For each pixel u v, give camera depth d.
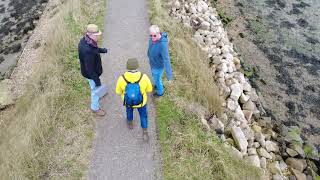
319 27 15.41
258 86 12.73
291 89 12.80
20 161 7.52
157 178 7.38
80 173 7.45
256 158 8.92
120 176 7.42
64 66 10.08
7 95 11.77
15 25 17.50
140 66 10.12
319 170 10.09
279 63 13.73
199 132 8.30
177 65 10.15
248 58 13.82
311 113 12.07
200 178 7.36
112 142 8.05
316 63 13.81
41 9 18.12
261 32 14.99
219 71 11.43
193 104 9.09
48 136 8.14
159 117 8.55
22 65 13.21
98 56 7.42
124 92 6.93
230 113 9.96
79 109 8.73
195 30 13.01
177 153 7.79
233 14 15.82
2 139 9.12
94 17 12.35
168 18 12.32
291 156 9.98
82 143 8.00
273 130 10.98
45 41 13.14
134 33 11.55
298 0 16.88
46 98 8.93
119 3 13.12
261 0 16.73
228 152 8.14
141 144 7.99
